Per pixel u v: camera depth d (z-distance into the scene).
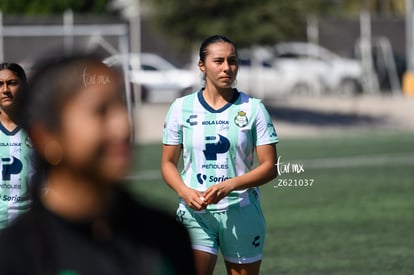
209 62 14.24
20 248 5.20
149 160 43.81
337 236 25.08
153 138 54.81
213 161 14.34
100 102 5.31
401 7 123.94
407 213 28.92
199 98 14.46
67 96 5.27
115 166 5.33
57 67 5.32
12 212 15.15
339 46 82.25
